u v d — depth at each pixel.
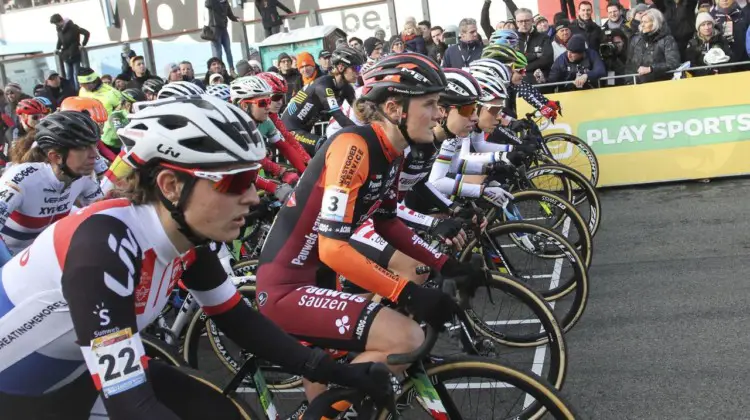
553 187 4.93
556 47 6.81
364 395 1.76
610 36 6.68
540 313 2.58
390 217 2.27
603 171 6.16
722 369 2.76
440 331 1.69
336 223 1.88
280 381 2.51
